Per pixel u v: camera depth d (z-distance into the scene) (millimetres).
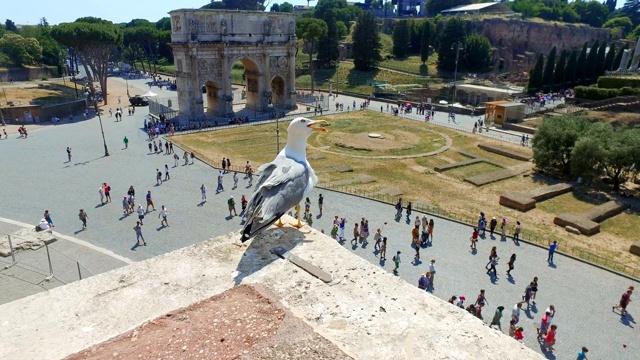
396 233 35281
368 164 54312
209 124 73938
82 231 34281
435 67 127312
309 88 119562
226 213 38344
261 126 73750
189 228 35250
